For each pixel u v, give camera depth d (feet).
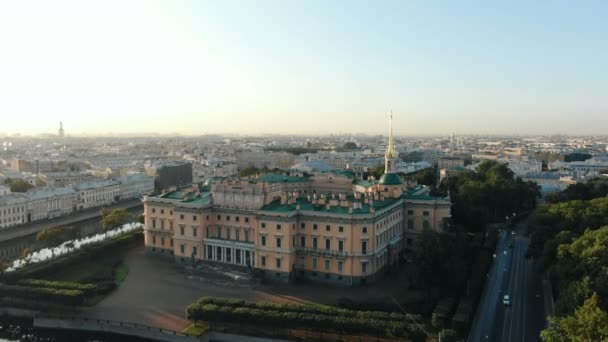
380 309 625.41
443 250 642.63
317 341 552.00
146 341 585.63
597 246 571.28
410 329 522.47
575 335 406.21
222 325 592.19
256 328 582.76
